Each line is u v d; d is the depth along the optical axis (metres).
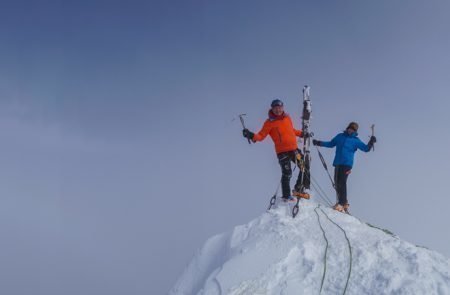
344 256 5.78
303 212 7.13
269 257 5.92
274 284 5.53
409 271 5.42
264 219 6.97
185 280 6.67
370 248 5.88
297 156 7.89
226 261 6.14
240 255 6.07
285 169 7.84
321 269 5.62
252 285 5.57
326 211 7.28
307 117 8.62
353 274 5.47
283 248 6.03
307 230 6.47
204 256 6.86
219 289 5.65
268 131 7.99
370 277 5.39
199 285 6.39
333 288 5.35
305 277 5.54
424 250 6.05
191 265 6.86
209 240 7.10
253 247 6.19
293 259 5.83
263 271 5.72
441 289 5.12
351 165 8.91
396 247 5.93
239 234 6.78
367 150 8.88
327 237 6.21
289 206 7.39
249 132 7.97
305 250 5.90
